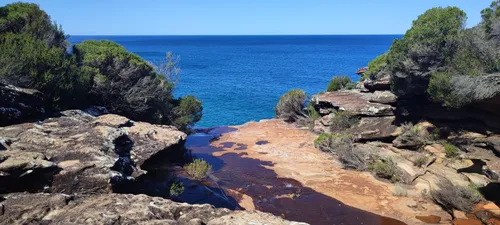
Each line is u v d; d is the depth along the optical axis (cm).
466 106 1595
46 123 1220
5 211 629
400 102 1975
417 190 1433
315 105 2630
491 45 1458
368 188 1491
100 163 913
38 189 783
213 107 4009
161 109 2359
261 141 2323
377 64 2625
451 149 1539
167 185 1262
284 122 2848
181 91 5006
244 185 1532
